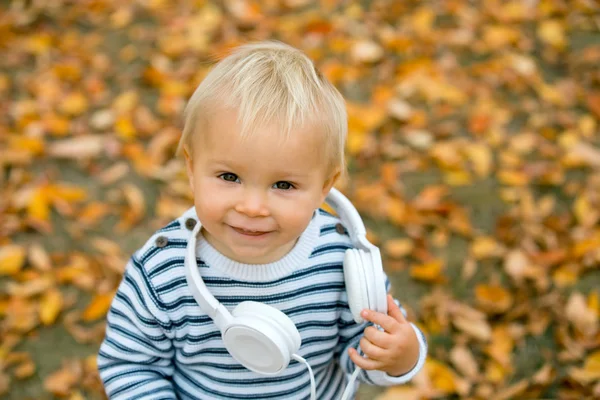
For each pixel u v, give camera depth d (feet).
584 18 11.41
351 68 10.37
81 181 8.66
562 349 6.89
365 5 11.68
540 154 9.14
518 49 10.85
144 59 10.62
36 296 7.28
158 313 3.71
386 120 9.51
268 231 3.46
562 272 7.52
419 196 8.54
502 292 7.35
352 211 3.99
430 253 7.86
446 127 9.42
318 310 3.87
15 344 6.88
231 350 3.47
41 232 7.99
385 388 6.57
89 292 7.38
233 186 3.40
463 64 10.59
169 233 3.84
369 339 3.74
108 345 3.85
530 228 8.02
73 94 9.86
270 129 3.28
